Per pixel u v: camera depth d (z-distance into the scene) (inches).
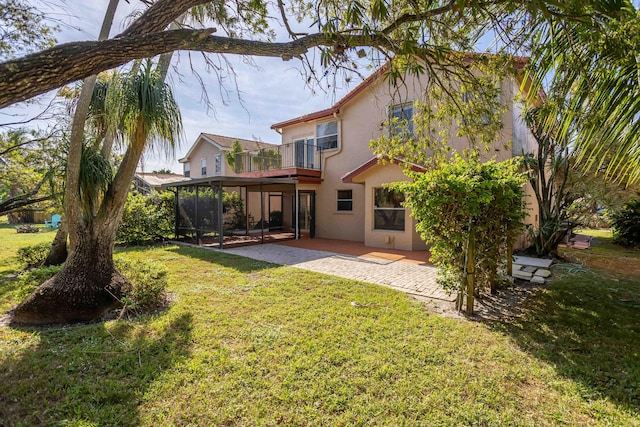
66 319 162.6
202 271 275.6
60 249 288.7
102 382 109.4
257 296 202.8
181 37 90.4
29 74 70.6
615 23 93.9
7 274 272.5
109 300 174.9
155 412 95.1
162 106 168.7
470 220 173.5
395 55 130.5
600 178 315.9
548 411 96.3
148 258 338.0
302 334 146.8
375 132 474.6
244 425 90.6
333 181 534.9
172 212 513.7
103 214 182.1
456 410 96.5
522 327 157.1
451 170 186.5
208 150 835.4
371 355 128.0
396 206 413.7
